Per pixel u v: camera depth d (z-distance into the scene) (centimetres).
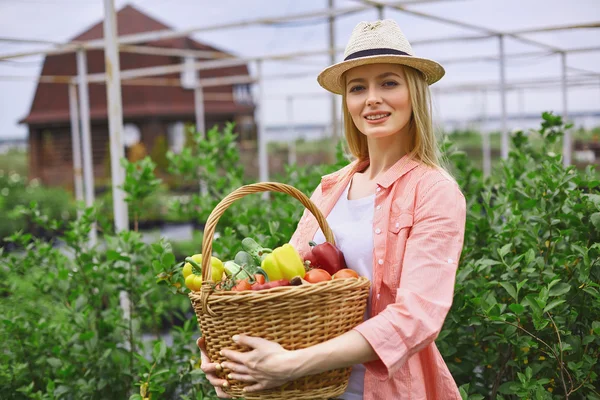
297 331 165
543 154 364
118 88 396
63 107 2456
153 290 337
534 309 237
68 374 314
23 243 366
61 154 2477
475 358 280
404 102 190
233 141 456
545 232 286
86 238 354
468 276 281
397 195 191
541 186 294
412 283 170
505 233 282
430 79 204
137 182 356
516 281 263
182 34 735
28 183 2464
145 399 260
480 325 266
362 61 187
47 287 358
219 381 179
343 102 216
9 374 322
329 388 175
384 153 203
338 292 169
